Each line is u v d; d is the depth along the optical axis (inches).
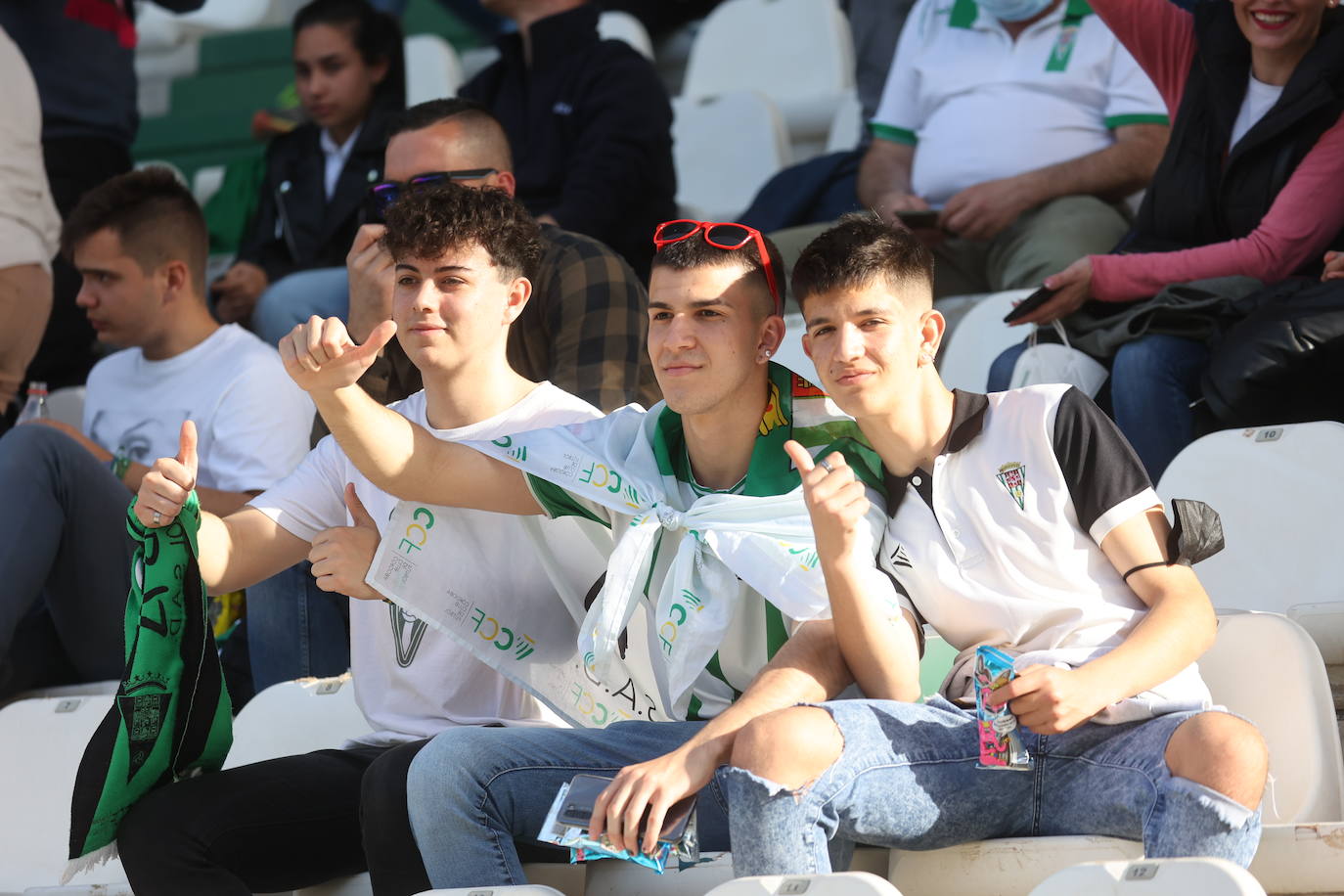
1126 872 220.5
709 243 284.5
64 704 373.1
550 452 297.9
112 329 471.8
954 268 542.0
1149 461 423.2
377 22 629.6
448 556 302.7
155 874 285.0
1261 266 440.1
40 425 413.7
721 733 253.6
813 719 249.0
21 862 360.2
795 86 803.4
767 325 289.9
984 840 259.9
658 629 287.0
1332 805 276.4
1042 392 278.4
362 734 358.6
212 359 471.2
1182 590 261.0
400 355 409.4
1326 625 340.2
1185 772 240.4
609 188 556.7
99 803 285.9
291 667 409.7
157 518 290.0
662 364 285.3
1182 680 261.6
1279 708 285.3
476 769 267.1
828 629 273.0
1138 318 433.1
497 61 601.3
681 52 909.2
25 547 399.9
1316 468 367.6
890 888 223.5
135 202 471.2
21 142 526.3
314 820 294.2
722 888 230.2
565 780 269.4
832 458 259.9
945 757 257.1
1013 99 558.3
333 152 635.5
